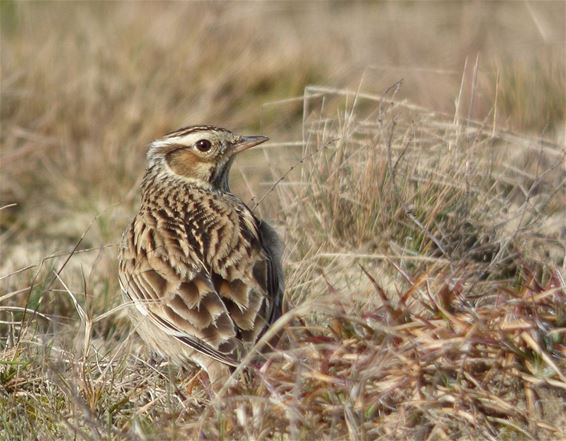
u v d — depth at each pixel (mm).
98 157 18000
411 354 9586
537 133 18125
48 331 11859
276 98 21125
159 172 12664
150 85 20609
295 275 12594
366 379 9367
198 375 10617
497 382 9695
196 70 21312
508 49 23453
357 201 13844
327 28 26219
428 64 23281
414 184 13969
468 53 23594
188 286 10523
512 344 9602
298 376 9133
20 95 19203
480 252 13383
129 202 16922
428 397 9469
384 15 27062
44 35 22109
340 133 14547
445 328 9727
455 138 14391
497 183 14180
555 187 14352
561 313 9844
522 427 9391
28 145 18000
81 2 24125
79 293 12836
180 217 11500
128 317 12180
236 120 20438
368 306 11195
